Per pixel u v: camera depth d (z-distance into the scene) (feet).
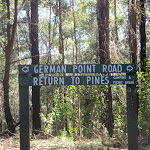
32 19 43.09
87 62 75.87
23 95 17.30
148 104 27.12
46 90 50.11
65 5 63.98
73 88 40.83
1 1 52.95
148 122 26.16
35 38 42.52
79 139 28.48
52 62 54.95
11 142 24.97
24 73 17.34
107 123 38.06
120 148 21.94
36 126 40.27
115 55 33.04
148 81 27.09
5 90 47.03
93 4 70.08
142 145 22.86
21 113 17.19
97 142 24.54
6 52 47.85
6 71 47.24
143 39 33.53
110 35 34.63
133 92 18.24
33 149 21.35
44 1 60.85
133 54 32.83
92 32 78.74
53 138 28.25
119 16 67.56
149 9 53.78
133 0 33.32
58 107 39.68
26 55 79.20
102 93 38.52
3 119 84.07
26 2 54.90
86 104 39.60
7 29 47.88
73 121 41.86
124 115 30.55
